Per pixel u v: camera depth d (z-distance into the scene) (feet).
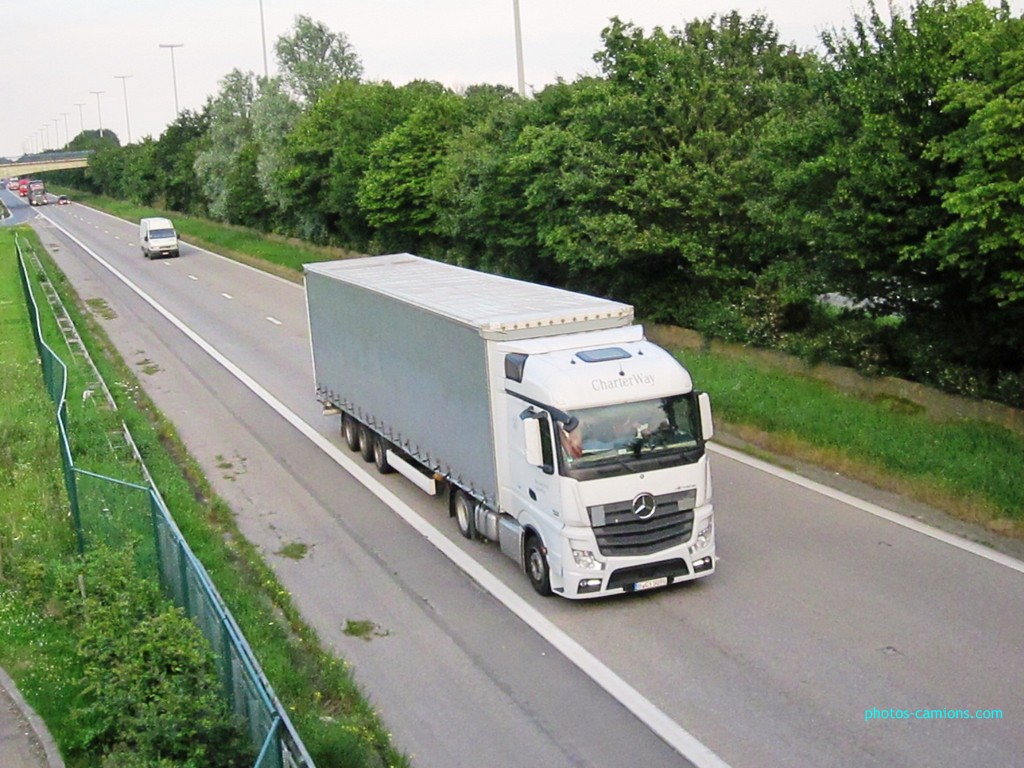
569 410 40.06
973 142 45.55
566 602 42.45
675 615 40.50
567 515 40.01
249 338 108.06
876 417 59.00
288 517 55.11
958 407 56.90
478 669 37.45
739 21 94.79
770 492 54.19
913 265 56.59
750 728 32.17
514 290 54.85
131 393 85.20
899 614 39.04
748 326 74.23
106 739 32.07
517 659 37.96
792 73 90.58
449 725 33.88
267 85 198.29
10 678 36.50
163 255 195.31
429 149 126.72
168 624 34.55
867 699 33.24
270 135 193.16
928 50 53.36
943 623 38.04
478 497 47.01
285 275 158.71
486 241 103.71
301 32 228.02
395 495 57.67
